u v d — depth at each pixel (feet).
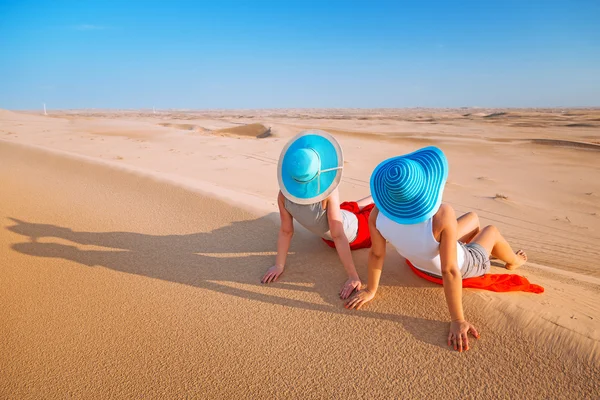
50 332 8.14
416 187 6.92
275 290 9.68
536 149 64.64
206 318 8.61
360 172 42.39
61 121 119.03
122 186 19.51
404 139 78.54
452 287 7.56
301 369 7.05
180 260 11.37
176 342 7.83
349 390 6.56
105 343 7.80
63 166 23.97
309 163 8.91
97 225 14.26
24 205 16.58
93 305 9.13
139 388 6.67
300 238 12.74
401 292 9.29
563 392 6.25
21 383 6.78
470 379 6.65
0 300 9.30
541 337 7.33
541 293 9.05
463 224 9.56
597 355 6.72
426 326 8.07
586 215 28.99
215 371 7.04
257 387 6.66
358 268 10.67
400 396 6.40
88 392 6.59
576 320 7.60
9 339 7.92
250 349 7.60
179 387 6.68
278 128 101.14
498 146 68.44
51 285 10.02
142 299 9.37
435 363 7.05
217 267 10.94
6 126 88.79
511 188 37.45
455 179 41.50
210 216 14.99
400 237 7.84
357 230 11.18
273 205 16.89
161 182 19.53
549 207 31.12
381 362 7.16
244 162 45.34
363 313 8.61
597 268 18.89
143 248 12.25
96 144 59.77
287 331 8.12
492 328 7.79
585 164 50.98
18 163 25.55
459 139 79.61
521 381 6.53
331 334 7.98
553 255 20.98
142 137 71.56
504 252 10.12
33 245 12.41
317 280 10.11
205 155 50.62
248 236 13.01
